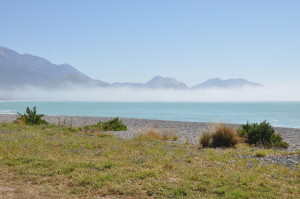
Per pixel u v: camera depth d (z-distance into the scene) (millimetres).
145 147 17219
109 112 105375
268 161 14375
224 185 9711
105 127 30172
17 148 15211
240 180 10188
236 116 82875
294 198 8828
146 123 43656
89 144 17094
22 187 9406
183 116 81125
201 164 12906
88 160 12773
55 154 14156
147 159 13375
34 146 16031
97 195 8820
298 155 16016
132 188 9164
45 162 12211
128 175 10336
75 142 17719
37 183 9859
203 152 16703
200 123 43719
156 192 8969
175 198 8539
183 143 21125
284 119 69750
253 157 15477
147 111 117500
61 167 11375
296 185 10180
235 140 20484
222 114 94875
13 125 26188
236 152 16828
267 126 23266
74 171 10891
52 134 21328
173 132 27188
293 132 34531
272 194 9039
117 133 27078
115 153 14875
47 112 101812
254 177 10664
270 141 22359
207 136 20266
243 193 8836
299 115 89625
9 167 11586
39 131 22484
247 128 23844
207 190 9258
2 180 10094
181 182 9875
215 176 10719
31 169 11258
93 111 114250
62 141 17953
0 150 14641
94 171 10906
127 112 106688
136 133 27125
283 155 16219
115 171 10961
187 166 12297
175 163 12859
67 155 14078
